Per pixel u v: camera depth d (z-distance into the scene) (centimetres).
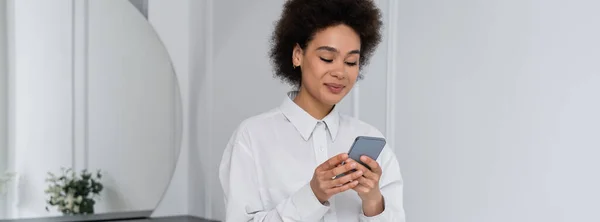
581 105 222
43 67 335
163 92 367
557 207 228
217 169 366
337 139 183
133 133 357
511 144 241
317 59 168
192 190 381
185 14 380
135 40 359
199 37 379
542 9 233
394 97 280
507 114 242
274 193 175
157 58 365
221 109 366
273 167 176
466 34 255
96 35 348
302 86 180
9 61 329
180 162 382
